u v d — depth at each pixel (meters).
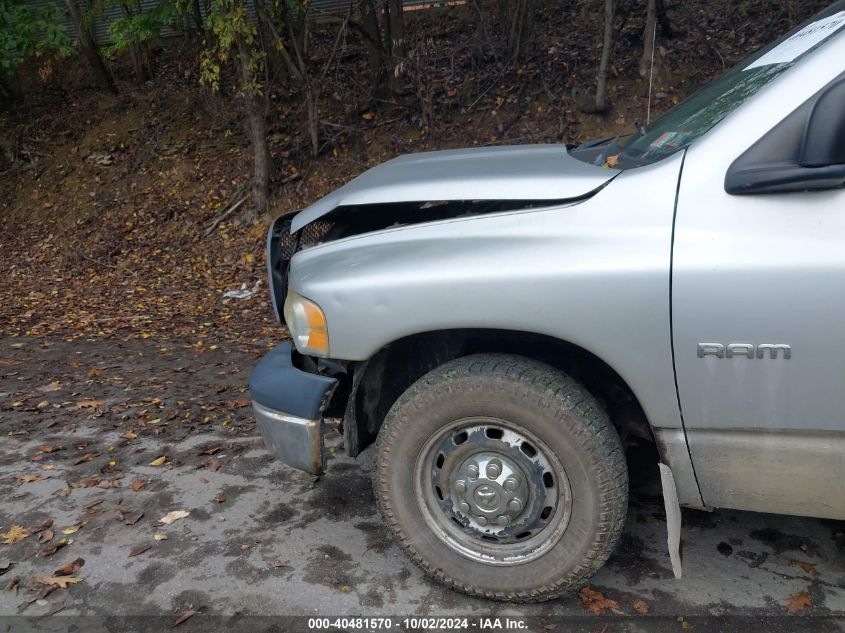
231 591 2.75
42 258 10.05
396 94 10.23
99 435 4.38
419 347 2.74
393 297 2.43
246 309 7.70
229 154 10.61
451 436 2.55
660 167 2.27
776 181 2.06
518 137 9.34
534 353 2.65
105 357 6.16
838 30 2.25
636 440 3.24
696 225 2.16
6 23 10.74
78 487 3.68
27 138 11.83
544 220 2.34
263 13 8.86
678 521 2.31
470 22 10.77
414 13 11.23
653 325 2.19
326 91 10.62
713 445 2.25
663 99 8.96
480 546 2.58
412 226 2.54
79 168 11.26
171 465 3.88
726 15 9.65
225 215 9.80
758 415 2.17
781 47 2.62
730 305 2.11
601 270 2.21
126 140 11.33
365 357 2.51
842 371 2.07
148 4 11.27
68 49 10.88
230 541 3.10
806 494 2.24
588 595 2.63
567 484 2.41
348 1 11.32
